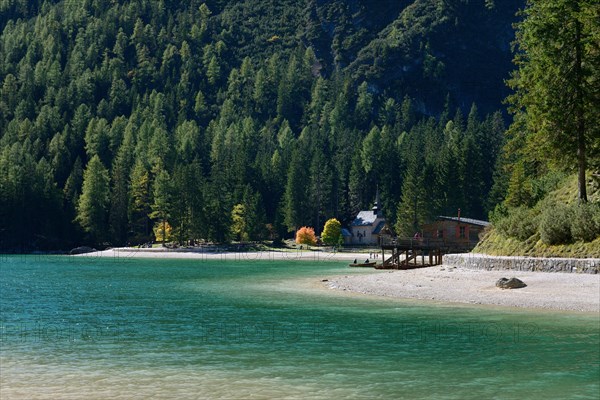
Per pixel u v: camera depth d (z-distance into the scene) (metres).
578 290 37.56
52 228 165.25
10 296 46.34
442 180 154.12
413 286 44.75
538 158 59.50
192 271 79.12
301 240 155.62
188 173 153.38
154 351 24.53
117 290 51.28
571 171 57.91
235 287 52.47
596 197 52.84
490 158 187.75
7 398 18.14
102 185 166.88
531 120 55.34
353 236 174.75
